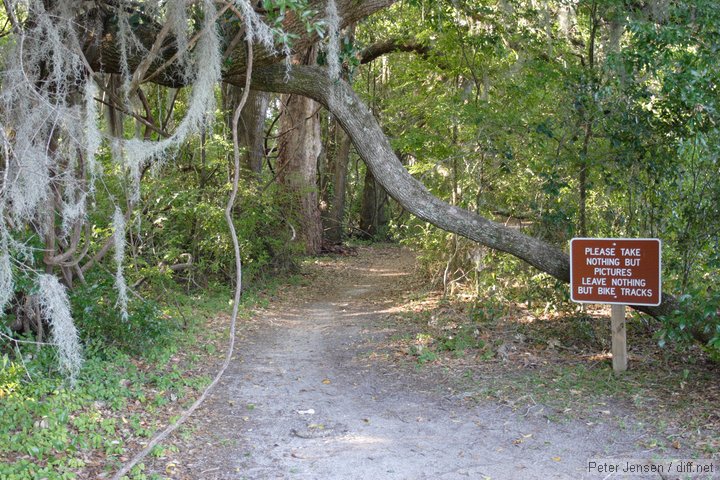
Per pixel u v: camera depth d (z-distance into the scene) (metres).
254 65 7.62
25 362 6.29
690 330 6.98
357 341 9.41
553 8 11.74
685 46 7.82
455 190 11.66
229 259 12.96
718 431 5.24
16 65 6.29
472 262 12.21
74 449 4.87
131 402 6.22
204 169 12.79
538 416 5.86
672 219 8.43
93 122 6.22
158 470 4.75
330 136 26.73
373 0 7.83
